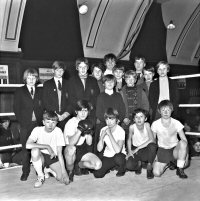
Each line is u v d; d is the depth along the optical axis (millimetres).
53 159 2973
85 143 3178
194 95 12203
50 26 7977
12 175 3252
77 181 2939
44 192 2613
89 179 3010
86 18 8453
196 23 10977
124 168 3105
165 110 3035
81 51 8789
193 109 8406
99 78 3725
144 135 3252
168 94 3506
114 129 3207
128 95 3549
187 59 12086
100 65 3713
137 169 3193
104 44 9211
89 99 3422
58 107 3365
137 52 9898
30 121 3225
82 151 3146
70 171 3039
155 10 9898
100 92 3590
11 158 4699
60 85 3416
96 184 2822
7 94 7262
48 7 7836
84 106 3049
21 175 3246
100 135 3246
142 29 9812
